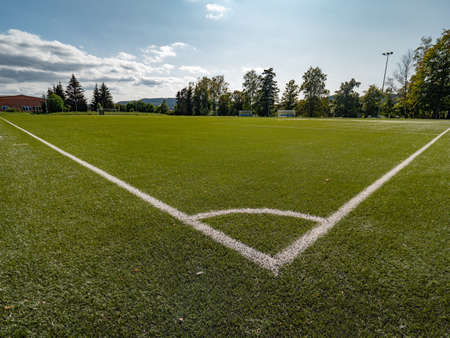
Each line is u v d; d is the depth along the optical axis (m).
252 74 60.81
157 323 1.01
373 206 2.18
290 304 1.09
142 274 1.28
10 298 1.13
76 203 2.22
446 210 2.08
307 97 54.34
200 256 1.44
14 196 2.39
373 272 1.30
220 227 1.78
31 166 3.62
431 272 1.30
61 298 1.14
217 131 10.10
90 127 11.44
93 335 0.96
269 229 1.76
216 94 65.88
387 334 0.96
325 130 10.66
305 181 2.94
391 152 4.96
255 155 4.61
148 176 3.13
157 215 1.98
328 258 1.42
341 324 1.00
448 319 1.02
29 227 1.77
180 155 4.58
